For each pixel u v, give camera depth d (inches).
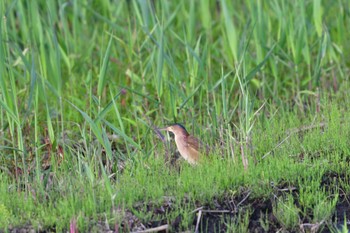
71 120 567.8
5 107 452.1
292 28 588.7
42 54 565.6
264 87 591.2
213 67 657.0
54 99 601.3
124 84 620.4
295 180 444.8
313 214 418.9
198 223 410.3
